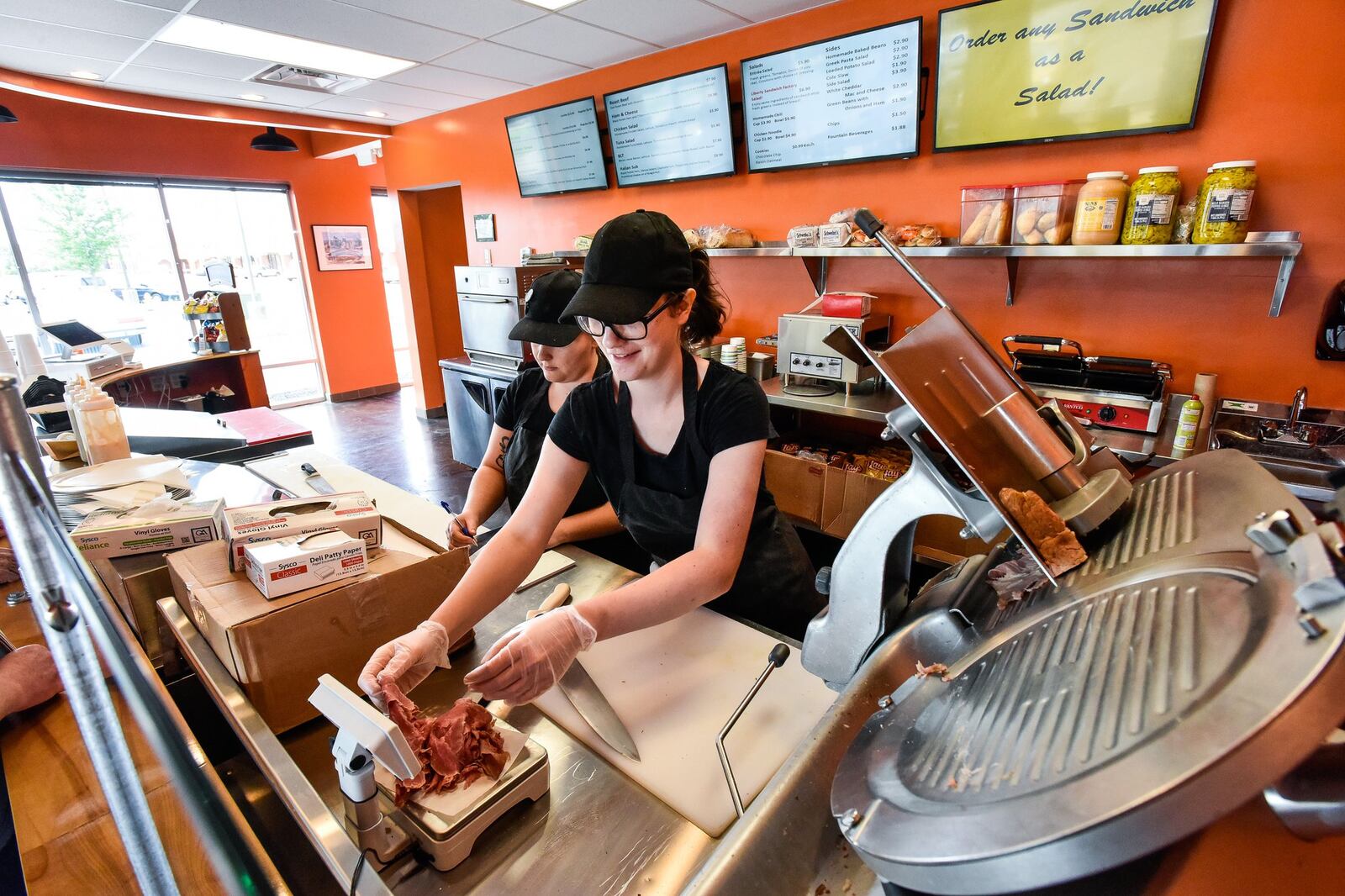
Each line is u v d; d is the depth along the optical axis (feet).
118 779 1.13
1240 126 6.61
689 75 10.40
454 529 5.08
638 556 5.77
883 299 9.65
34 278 17.28
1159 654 1.35
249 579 3.03
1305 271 6.54
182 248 19.84
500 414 6.31
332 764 2.68
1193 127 6.75
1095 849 1.05
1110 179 6.82
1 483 1.22
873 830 1.43
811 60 9.07
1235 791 1.00
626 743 2.71
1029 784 1.21
